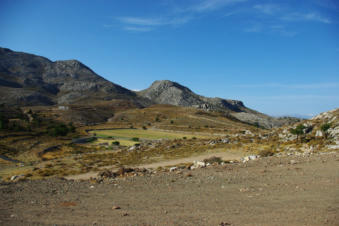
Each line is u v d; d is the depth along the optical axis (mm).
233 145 51250
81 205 9453
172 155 47812
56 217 8117
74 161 52219
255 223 7188
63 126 129750
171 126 178250
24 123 149750
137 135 137500
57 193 11445
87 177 30578
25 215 8336
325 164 16203
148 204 9406
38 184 13711
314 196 9469
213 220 7531
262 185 11711
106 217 8062
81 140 112000
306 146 38750
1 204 9648
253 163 19297
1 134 102188
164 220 7648
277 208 8367
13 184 13703
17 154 75625
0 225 7398
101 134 141000
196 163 22000
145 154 52438
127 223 7480
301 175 13344
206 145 55906
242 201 9344
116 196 10742
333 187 10555
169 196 10500
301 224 6957
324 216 7406
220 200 9602
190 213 8242
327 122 48781
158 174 16781
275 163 18375
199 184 12586
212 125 188500
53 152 81500
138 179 14688
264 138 56500
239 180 13062
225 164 20484
